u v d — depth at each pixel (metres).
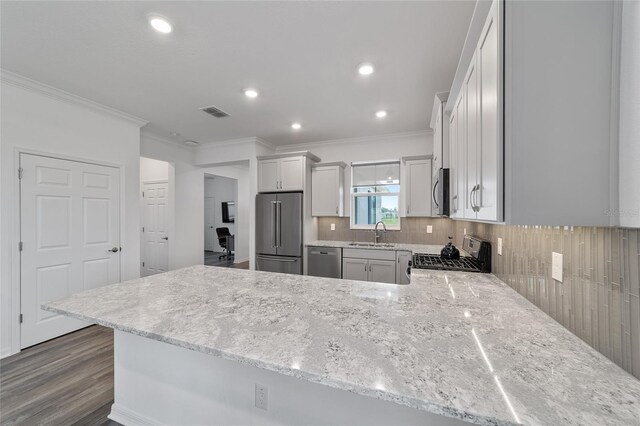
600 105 0.79
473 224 2.96
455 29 1.77
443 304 1.33
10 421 1.65
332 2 1.55
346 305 1.31
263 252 4.23
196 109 3.13
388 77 2.39
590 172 0.80
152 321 1.11
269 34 1.83
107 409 1.75
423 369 0.77
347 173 4.55
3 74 2.31
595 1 0.80
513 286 1.60
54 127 2.70
